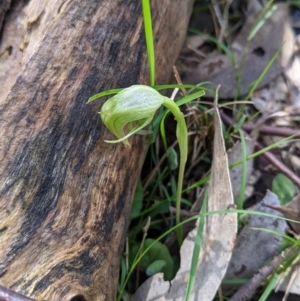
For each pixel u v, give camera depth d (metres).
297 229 0.21
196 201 0.21
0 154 0.14
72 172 0.15
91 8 0.17
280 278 0.19
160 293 0.18
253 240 0.20
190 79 0.26
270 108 0.26
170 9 0.20
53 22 0.16
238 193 0.22
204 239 0.18
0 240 0.12
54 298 0.12
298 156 0.24
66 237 0.13
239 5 0.29
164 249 0.20
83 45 0.16
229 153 0.22
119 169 0.16
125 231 0.17
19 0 0.18
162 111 0.21
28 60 0.16
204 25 0.29
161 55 0.20
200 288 0.17
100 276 0.14
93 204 0.15
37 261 0.12
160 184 0.22
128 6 0.18
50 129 0.15
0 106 0.15
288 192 0.22
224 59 0.27
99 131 0.16
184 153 0.17
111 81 0.17
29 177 0.14
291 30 0.27
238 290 0.18
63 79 0.16
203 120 0.24
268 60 0.27
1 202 0.13
